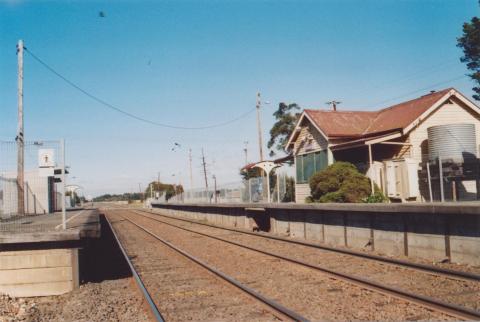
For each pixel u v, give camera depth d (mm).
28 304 9273
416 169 19656
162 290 9688
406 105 24406
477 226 10242
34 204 24062
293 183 30781
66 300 9297
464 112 22109
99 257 16312
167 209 60500
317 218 17516
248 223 24625
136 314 7773
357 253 12578
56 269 10117
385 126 22828
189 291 9422
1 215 15359
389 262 11109
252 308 7711
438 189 18766
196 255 15125
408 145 20688
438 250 11383
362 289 8656
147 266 13297
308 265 11188
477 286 8398
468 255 10500
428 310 6992
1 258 9891
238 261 13141
